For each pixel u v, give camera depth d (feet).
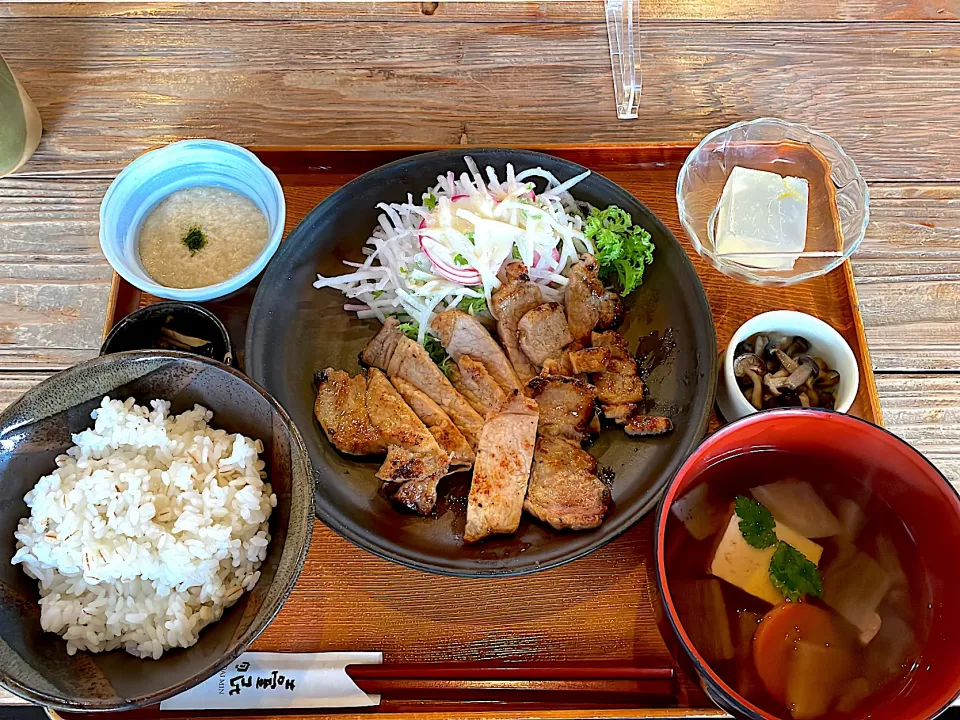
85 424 1.23
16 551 1.14
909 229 1.61
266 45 1.83
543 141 1.72
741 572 1.06
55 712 1.18
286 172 1.61
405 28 1.85
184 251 1.50
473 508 1.24
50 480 1.16
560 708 1.17
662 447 1.33
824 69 1.81
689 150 1.60
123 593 1.16
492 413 1.31
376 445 1.32
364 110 1.76
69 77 1.79
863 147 1.71
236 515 1.18
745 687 1.02
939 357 1.49
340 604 1.25
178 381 1.23
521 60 1.82
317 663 1.20
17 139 1.60
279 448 1.20
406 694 1.18
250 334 1.36
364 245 1.56
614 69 1.81
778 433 1.08
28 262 1.59
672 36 1.85
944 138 1.72
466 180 1.52
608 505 1.26
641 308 1.47
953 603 0.97
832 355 1.37
